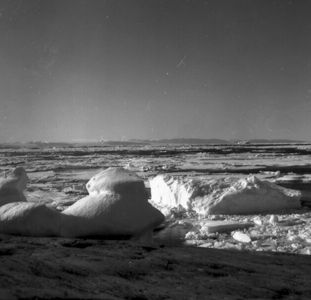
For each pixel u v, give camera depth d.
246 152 52.09
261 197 9.86
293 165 26.00
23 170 6.98
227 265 3.80
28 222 5.09
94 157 41.00
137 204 5.79
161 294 2.77
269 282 3.30
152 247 4.47
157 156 42.53
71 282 2.87
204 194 10.07
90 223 5.36
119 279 3.08
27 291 2.46
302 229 7.86
